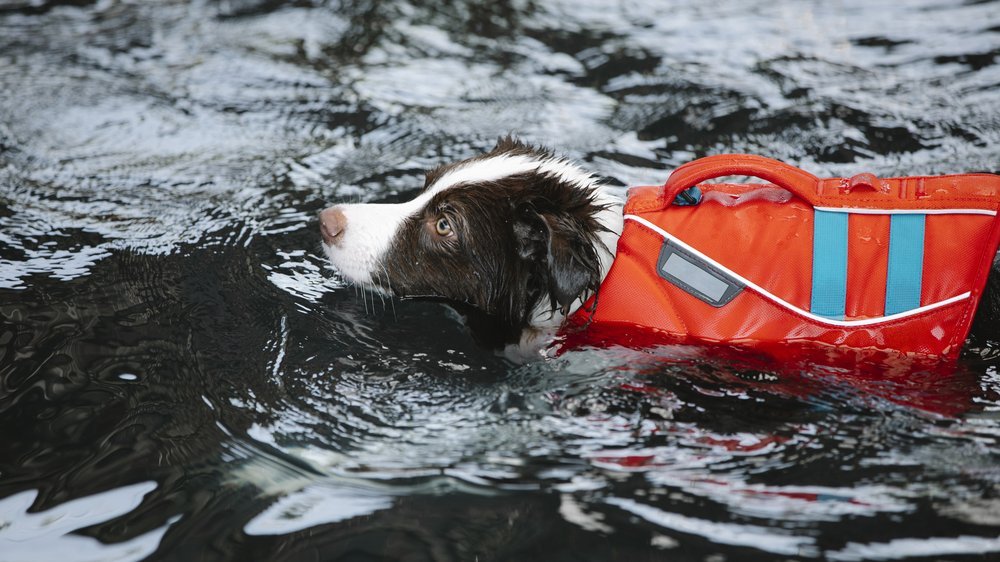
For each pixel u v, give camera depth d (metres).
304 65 6.72
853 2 7.59
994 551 2.60
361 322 3.92
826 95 5.98
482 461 3.06
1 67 6.63
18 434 3.13
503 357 3.69
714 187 3.93
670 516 2.79
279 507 2.83
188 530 2.72
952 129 5.47
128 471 2.96
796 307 3.46
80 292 4.07
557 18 7.44
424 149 5.52
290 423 3.23
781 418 3.25
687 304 3.59
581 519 2.79
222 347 3.68
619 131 5.67
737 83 6.21
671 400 3.36
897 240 3.42
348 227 4.03
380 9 7.63
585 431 3.21
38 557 2.61
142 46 7.05
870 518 2.75
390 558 2.64
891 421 3.21
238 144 5.64
